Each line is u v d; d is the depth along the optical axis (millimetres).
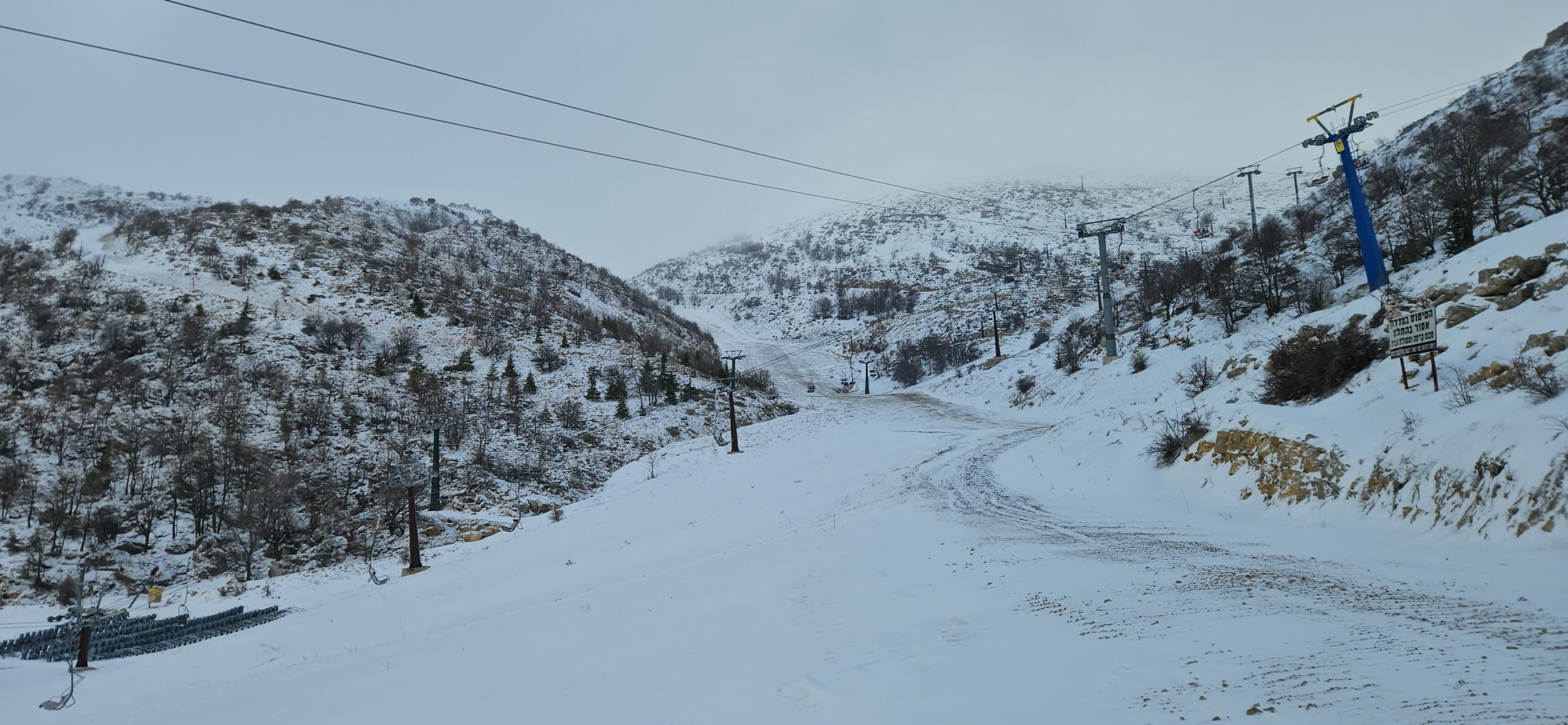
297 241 110312
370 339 81562
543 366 84125
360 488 53500
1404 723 5176
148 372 65562
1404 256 38344
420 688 10703
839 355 137000
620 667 10086
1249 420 18656
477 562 32656
